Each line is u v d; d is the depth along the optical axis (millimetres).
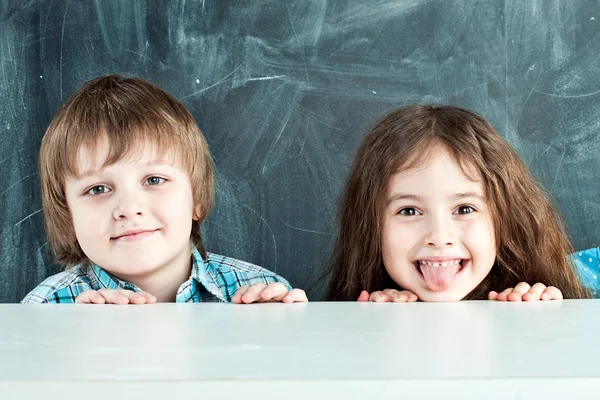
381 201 1182
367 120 1438
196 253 1305
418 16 1437
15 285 1407
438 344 585
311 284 1447
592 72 1458
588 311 831
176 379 463
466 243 1148
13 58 1403
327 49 1432
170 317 771
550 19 1451
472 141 1176
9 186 1404
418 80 1438
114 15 1412
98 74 1411
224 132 1433
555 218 1345
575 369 486
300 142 1438
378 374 475
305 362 514
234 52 1428
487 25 1444
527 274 1283
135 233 1161
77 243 1275
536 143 1455
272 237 1443
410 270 1172
